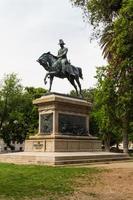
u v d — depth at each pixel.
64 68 32.50
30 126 69.25
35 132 67.31
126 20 16.42
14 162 26.42
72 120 31.34
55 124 29.83
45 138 30.05
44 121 30.92
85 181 15.60
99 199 11.42
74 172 18.94
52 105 30.31
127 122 38.56
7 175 17.11
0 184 13.98
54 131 29.67
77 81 34.12
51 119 30.22
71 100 31.19
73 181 15.52
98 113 57.75
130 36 16.45
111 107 21.88
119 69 18.66
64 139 29.86
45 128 30.73
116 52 17.73
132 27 16.44
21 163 25.36
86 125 32.78
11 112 65.75
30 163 25.12
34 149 30.56
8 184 14.02
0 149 90.19
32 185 13.91
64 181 15.42
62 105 30.59
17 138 71.19
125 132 43.69
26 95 67.00
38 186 13.68
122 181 15.55
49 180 15.60
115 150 78.81
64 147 29.67
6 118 65.75
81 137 31.56
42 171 19.20
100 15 19.25
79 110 32.19
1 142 92.19
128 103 18.73
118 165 24.34
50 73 32.34
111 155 30.09
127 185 14.41
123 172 18.94
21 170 19.73
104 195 12.14
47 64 32.84
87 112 33.03
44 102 30.91
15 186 13.54
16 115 66.50
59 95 31.28
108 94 20.27
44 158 24.78
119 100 19.47
